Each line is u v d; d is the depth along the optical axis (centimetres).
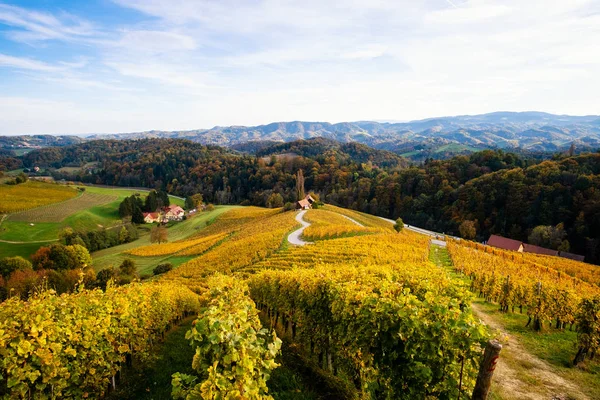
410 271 1521
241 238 5725
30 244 6625
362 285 1018
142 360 1170
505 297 1708
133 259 5819
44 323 705
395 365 676
